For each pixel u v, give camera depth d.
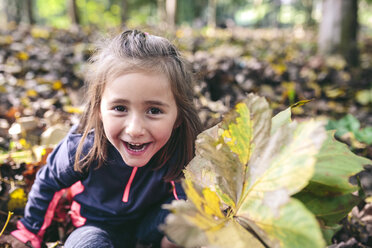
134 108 0.87
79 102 2.41
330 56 4.27
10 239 1.13
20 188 1.30
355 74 3.75
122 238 1.23
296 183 0.56
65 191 1.32
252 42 6.65
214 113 2.17
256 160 0.66
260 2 13.80
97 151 1.07
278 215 0.55
